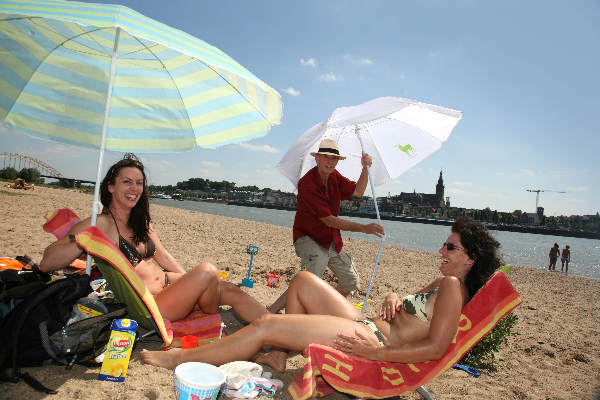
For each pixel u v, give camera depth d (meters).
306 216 3.86
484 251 2.27
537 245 75.56
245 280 5.85
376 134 4.43
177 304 2.73
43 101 3.23
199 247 9.33
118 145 3.42
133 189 2.73
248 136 3.54
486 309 2.19
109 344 2.31
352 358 2.25
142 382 2.35
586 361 4.50
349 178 4.61
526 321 6.33
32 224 8.76
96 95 3.35
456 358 2.20
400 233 68.06
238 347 2.44
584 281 13.84
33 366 2.29
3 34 2.88
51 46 3.06
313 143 4.11
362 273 9.55
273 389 2.47
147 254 2.98
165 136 3.51
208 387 2.00
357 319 2.61
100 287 3.21
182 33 2.71
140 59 3.23
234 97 3.41
